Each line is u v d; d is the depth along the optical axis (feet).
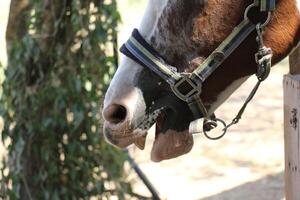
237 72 8.51
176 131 8.63
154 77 8.58
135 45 8.64
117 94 8.67
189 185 19.51
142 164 21.15
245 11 8.25
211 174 20.39
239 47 8.38
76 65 13.26
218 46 8.37
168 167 20.97
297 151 9.79
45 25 13.21
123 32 35.91
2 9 42.06
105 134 8.74
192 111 8.57
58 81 13.34
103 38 13.01
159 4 8.52
